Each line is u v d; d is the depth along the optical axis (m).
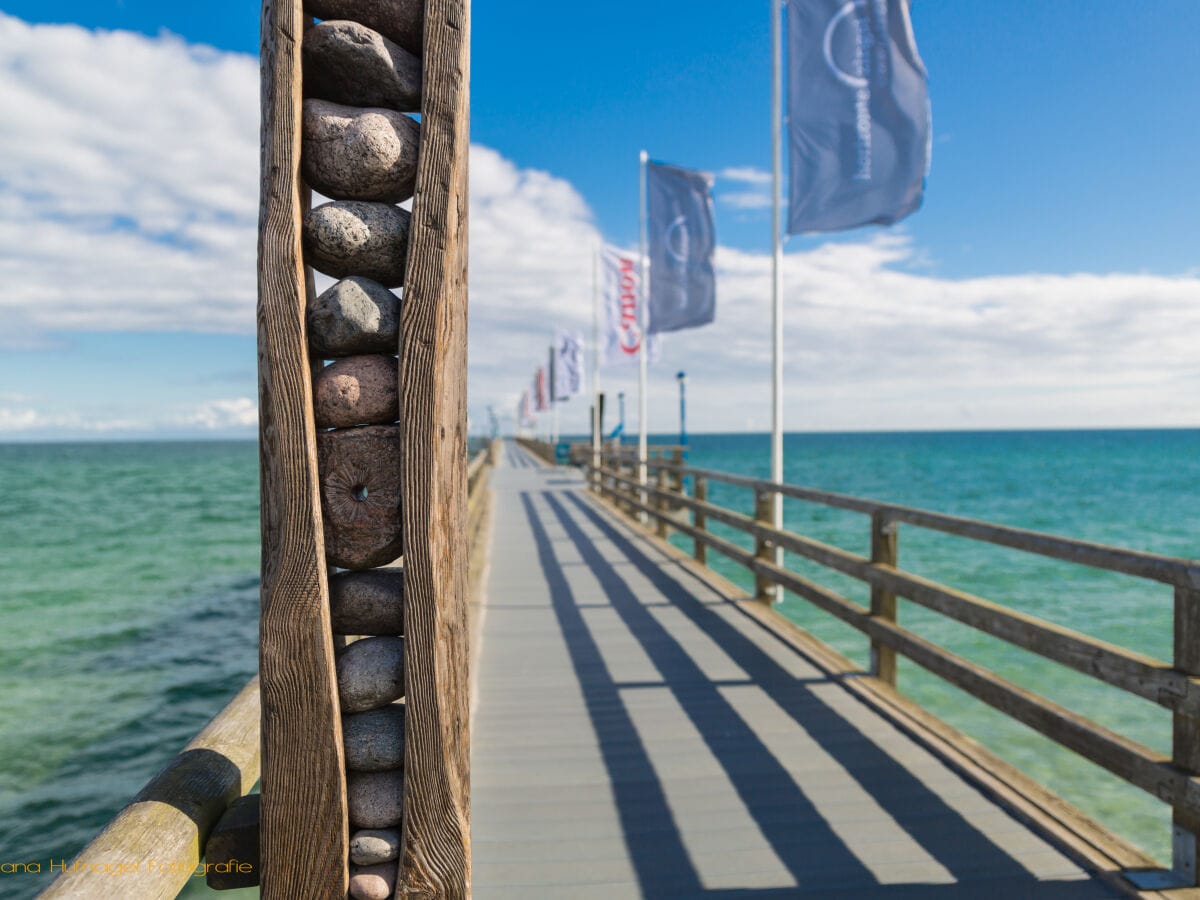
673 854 2.86
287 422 1.45
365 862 1.50
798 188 7.56
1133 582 13.51
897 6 7.25
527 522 14.26
